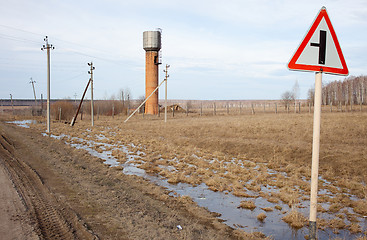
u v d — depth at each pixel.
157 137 26.33
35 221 6.11
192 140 23.14
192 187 10.76
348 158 14.40
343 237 6.53
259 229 6.98
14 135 24.34
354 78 84.12
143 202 8.18
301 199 9.43
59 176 10.56
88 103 68.25
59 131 30.61
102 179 10.68
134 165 14.43
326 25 3.61
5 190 8.47
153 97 60.53
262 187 10.91
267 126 27.34
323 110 50.94
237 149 19.11
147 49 59.59
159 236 5.56
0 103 131.12
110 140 24.20
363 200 9.21
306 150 16.81
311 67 3.54
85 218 6.37
